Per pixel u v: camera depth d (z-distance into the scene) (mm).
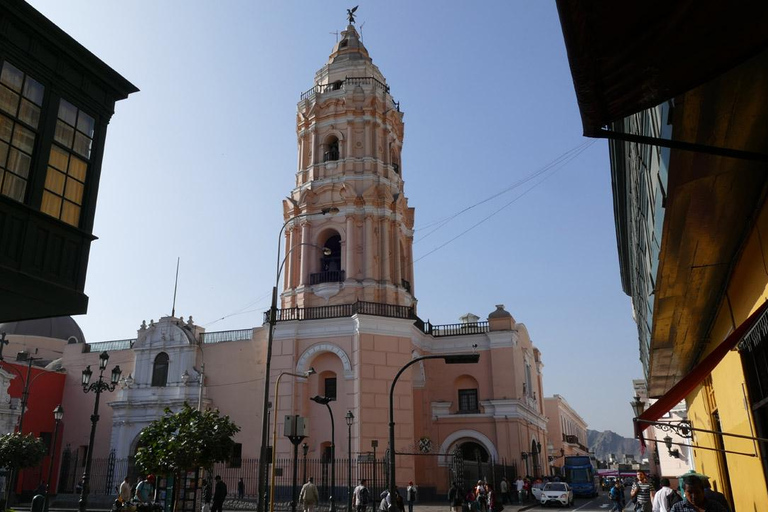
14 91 12703
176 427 22938
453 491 30422
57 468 46844
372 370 37844
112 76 14922
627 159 12984
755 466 10852
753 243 9133
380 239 42125
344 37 49781
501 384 43500
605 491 70500
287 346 39594
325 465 35875
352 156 43656
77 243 13852
